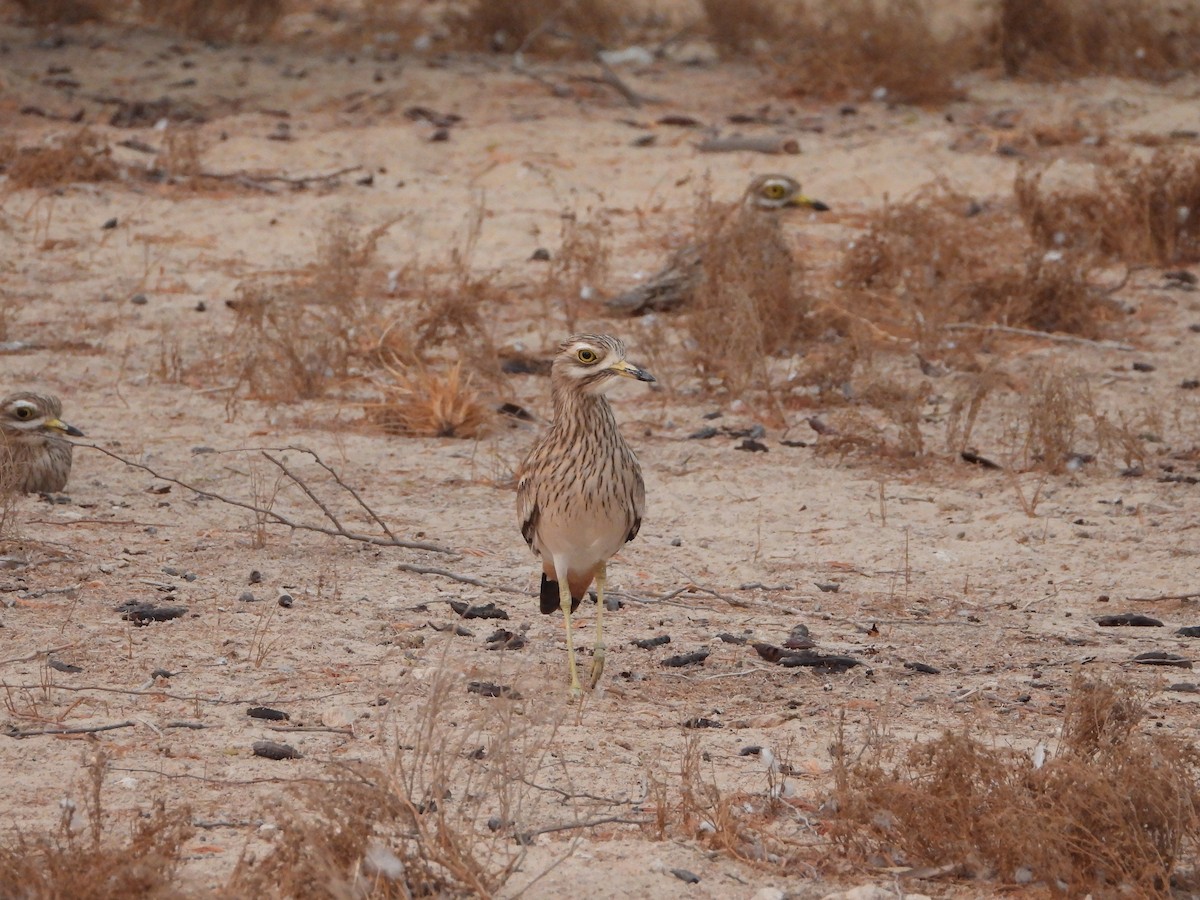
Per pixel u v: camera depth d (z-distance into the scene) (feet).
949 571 65.51
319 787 37.70
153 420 84.07
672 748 45.80
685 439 83.71
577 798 41.91
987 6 185.98
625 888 37.09
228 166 133.18
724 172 134.21
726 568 65.26
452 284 107.34
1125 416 86.99
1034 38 165.68
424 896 35.53
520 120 147.02
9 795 40.57
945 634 57.98
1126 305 106.83
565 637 56.34
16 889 33.78
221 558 62.90
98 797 36.96
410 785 39.22
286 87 154.81
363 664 51.52
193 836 38.24
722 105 154.20
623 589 62.03
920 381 92.84
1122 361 96.89
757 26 170.40
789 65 162.30
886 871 38.65
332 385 90.58
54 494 71.00
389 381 90.99
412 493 74.33
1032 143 142.00
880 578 64.54
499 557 65.51
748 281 96.48
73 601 56.54
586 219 123.44
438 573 62.03
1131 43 167.84
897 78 154.40
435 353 96.94
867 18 161.07
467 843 37.60
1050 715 49.03
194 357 94.89
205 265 111.65
